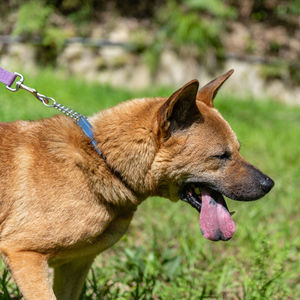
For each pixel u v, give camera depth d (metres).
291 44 14.45
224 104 10.94
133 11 13.29
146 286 4.00
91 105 8.55
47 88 8.77
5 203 3.11
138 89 11.66
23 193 3.09
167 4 13.25
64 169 3.15
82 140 3.29
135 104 3.48
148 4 13.51
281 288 4.19
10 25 12.30
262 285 4.00
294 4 14.47
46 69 10.88
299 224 5.66
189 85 3.17
